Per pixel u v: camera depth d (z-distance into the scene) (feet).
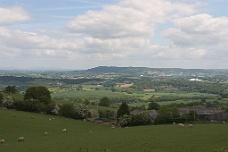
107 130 253.65
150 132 206.80
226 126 222.48
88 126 302.04
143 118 322.14
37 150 160.66
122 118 326.03
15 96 476.54
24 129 245.24
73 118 370.73
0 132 226.38
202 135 178.50
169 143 159.33
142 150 146.72
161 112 338.95
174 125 248.11
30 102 384.27
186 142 159.22
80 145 168.35
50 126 271.28
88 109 386.93
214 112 379.55
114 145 162.40
